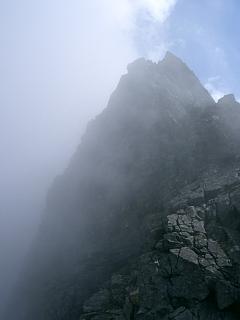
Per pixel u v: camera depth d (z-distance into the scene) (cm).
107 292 4325
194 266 3709
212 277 3600
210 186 4856
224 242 3988
